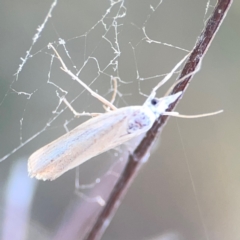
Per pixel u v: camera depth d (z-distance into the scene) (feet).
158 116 0.37
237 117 0.46
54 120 0.44
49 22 0.42
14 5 0.42
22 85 0.42
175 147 0.47
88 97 0.43
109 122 0.38
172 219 0.47
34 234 0.44
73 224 0.41
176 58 0.43
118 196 0.36
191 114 0.46
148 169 0.47
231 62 0.45
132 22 0.41
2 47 0.42
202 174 0.47
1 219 0.41
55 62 0.41
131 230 0.46
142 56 0.43
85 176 0.46
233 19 0.44
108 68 0.42
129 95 0.44
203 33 0.35
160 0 0.42
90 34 0.41
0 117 0.43
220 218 0.46
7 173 0.44
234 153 0.46
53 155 0.37
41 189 0.45
